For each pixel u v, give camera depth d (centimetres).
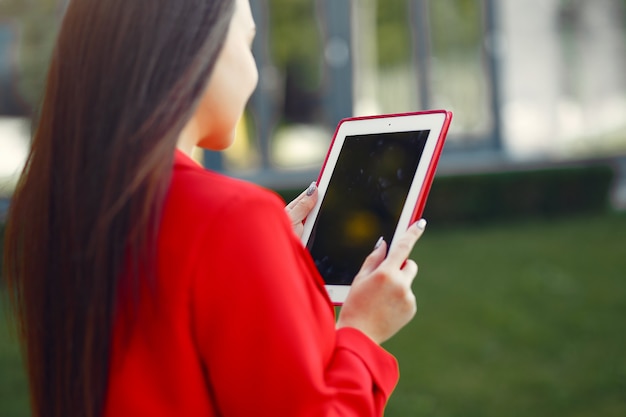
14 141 995
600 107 1381
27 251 123
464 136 1341
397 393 551
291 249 117
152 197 113
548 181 1215
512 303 755
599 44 1378
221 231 112
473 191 1188
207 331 112
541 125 1377
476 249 995
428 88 1309
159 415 114
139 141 114
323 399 110
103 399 118
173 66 116
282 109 1232
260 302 110
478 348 640
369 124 149
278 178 1217
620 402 525
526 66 1367
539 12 1361
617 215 1193
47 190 122
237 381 111
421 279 854
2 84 1001
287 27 1223
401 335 675
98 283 115
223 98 124
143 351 115
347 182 147
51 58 125
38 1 1005
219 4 120
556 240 1027
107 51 118
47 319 123
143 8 118
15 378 600
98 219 114
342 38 1234
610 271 855
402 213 138
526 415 509
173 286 112
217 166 1204
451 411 517
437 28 1312
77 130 118
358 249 140
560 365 601
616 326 682
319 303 119
